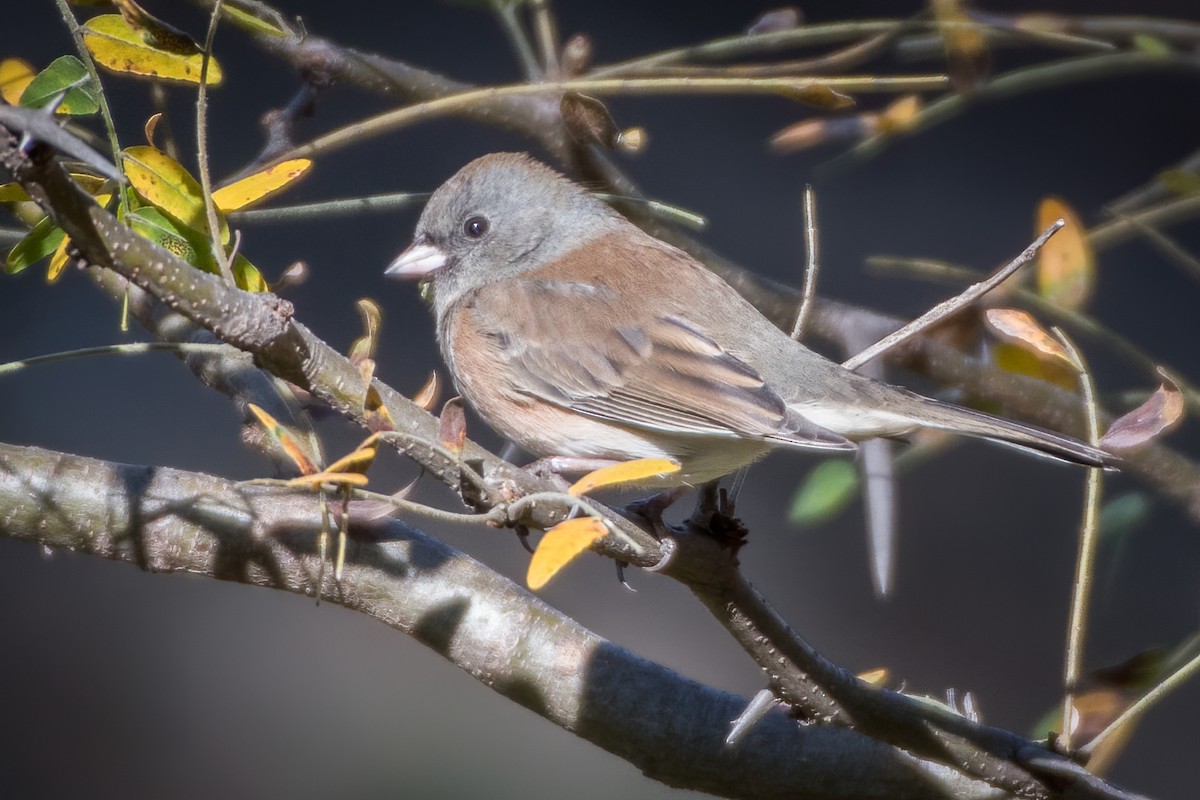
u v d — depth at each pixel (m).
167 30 5.31
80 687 12.47
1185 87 16.64
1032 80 8.12
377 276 13.06
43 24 13.22
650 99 15.56
